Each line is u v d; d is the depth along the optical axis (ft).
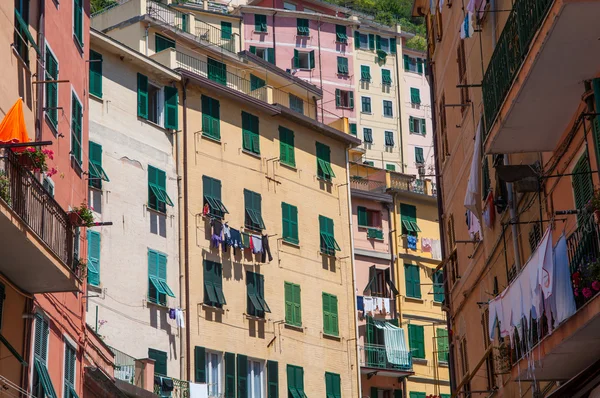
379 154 339.16
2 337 88.94
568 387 85.46
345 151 218.79
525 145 89.81
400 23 436.35
